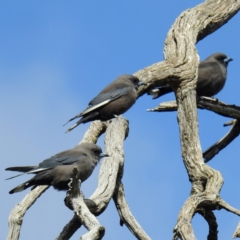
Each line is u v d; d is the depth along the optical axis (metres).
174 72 16.44
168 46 17.16
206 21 17.78
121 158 14.84
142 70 17.16
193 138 15.54
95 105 16.83
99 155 14.86
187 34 17.22
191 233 13.16
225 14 18.00
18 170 13.94
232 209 13.89
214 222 14.22
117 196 14.56
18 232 15.23
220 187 14.41
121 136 15.76
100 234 11.41
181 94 16.30
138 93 17.36
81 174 14.41
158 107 16.91
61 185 14.32
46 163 14.23
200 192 14.16
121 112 17.12
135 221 14.44
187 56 16.70
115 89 17.00
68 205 12.70
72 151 14.53
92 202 13.27
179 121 15.99
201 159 15.24
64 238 13.08
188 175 15.17
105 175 14.22
